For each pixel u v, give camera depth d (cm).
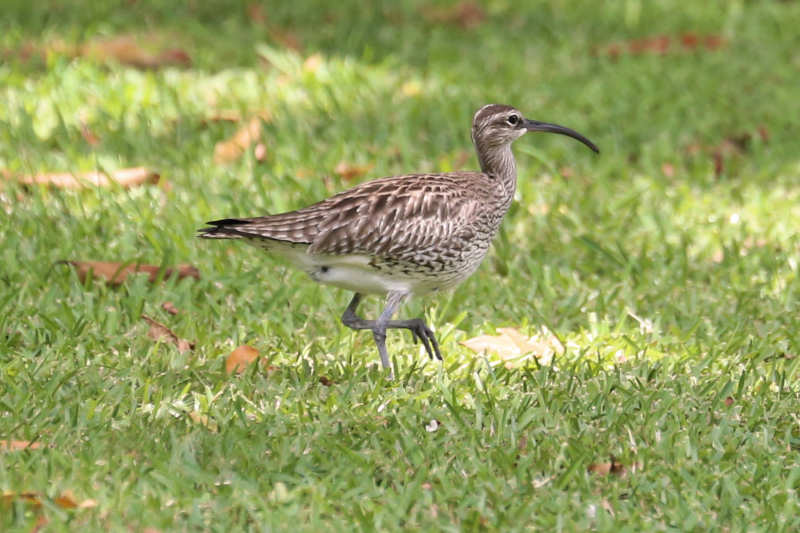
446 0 2327
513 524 850
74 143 1565
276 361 1118
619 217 1480
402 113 1719
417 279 1112
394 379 1075
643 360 1133
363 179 1527
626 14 2322
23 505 825
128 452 920
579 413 1007
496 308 1259
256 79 1839
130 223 1382
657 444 959
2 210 1384
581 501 884
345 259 1083
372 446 948
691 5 2394
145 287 1244
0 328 1121
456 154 1603
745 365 1139
